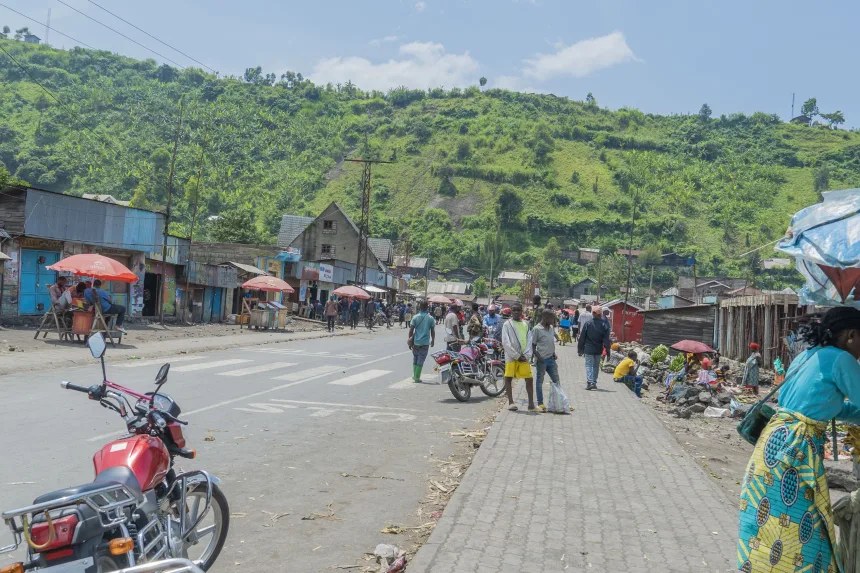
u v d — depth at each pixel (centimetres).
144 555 355
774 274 14275
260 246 4700
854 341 378
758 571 369
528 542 518
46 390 1113
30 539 303
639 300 9700
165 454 394
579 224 19712
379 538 538
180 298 3269
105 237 2703
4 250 2298
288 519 569
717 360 2561
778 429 377
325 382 1433
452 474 738
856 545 372
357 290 4144
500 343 1484
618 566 477
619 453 859
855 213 367
